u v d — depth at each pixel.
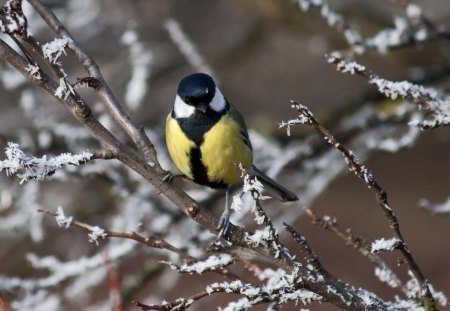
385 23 12.62
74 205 11.90
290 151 10.60
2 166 4.79
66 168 9.47
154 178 5.32
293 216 10.41
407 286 5.80
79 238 11.53
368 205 18.56
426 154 20.73
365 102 11.49
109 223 11.49
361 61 15.63
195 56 11.60
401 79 11.26
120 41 12.70
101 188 12.55
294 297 5.09
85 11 13.66
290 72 17.86
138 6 14.32
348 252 16.64
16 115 13.36
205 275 14.95
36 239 10.45
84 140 10.93
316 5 8.65
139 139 5.37
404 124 10.91
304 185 11.02
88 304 12.24
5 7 4.79
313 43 13.52
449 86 11.06
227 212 7.75
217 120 7.60
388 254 16.16
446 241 17.14
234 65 15.83
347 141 11.00
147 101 14.71
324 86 18.12
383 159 20.89
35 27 11.94
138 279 9.95
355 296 5.18
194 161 7.70
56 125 10.89
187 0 15.74
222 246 5.21
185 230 9.30
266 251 5.11
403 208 18.73
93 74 5.44
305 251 5.11
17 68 4.99
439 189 19.33
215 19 15.95
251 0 13.62
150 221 10.73
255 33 15.70
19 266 11.37
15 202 10.48
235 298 14.74
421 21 8.77
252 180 4.89
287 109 17.83
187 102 7.57
